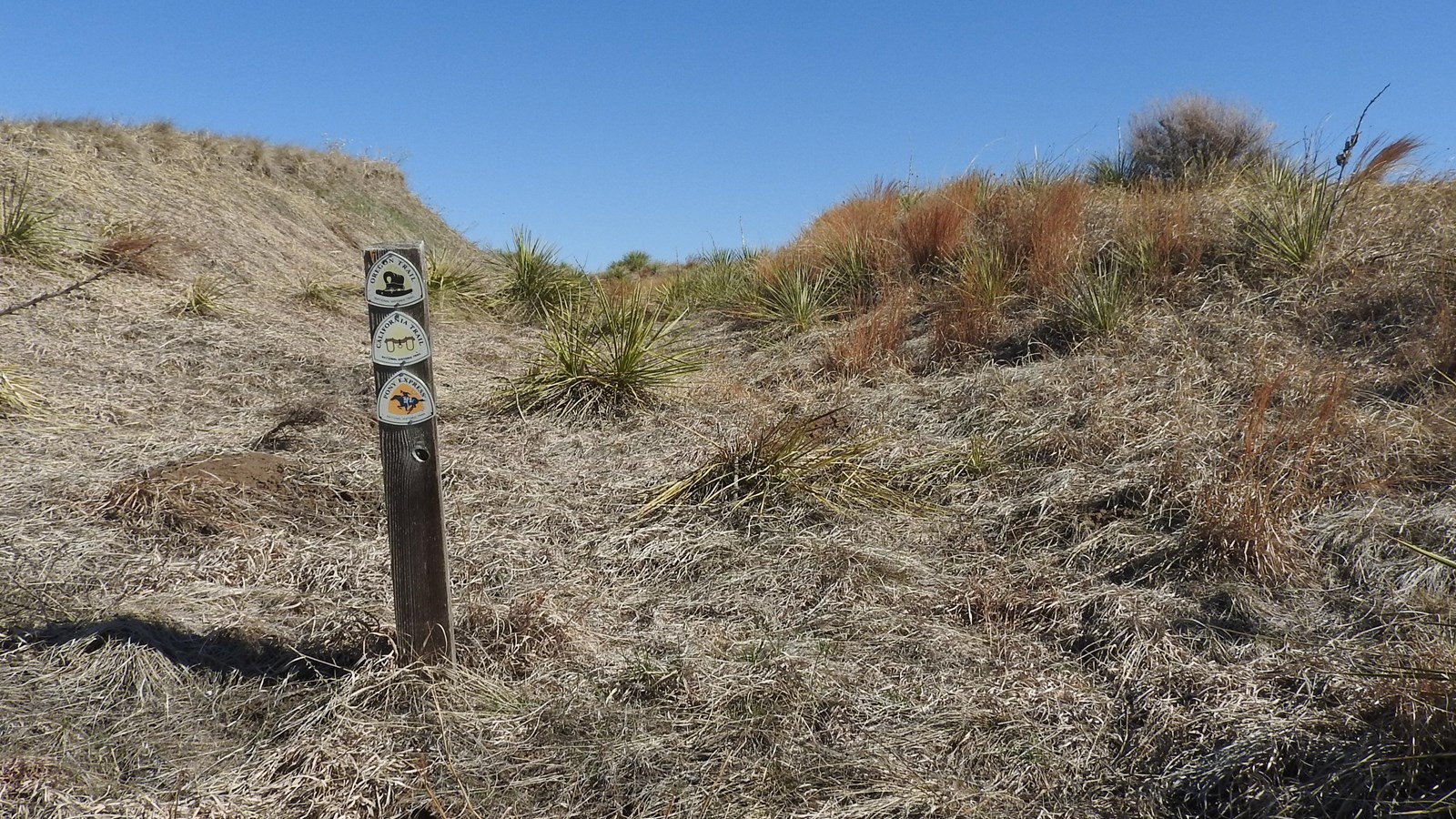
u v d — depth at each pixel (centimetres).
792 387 695
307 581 371
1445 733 238
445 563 302
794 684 303
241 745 277
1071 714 291
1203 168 939
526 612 341
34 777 249
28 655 303
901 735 283
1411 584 321
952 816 247
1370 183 730
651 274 1938
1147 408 499
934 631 343
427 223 1858
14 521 395
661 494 460
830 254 958
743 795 257
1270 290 629
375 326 287
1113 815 250
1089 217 830
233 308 855
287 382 686
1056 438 488
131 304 780
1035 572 377
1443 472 388
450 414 643
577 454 559
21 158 992
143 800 248
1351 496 385
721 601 372
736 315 968
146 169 1170
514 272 1205
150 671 299
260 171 1515
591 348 679
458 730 282
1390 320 537
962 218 897
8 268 754
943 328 710
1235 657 304
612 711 294
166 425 556
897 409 595
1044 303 718
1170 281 685
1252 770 250
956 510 450
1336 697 269
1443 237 596
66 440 502
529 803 258
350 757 265
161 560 377
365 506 454
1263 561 348
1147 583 359
